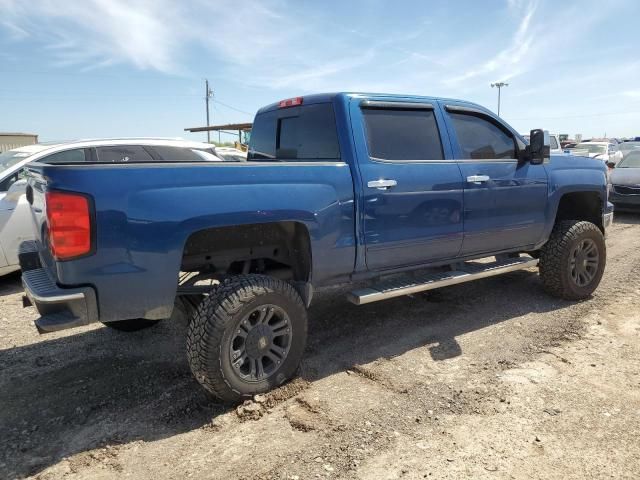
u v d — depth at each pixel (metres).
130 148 7.00
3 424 3.06
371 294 3.73
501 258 4.95
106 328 4.68
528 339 4.18
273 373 3.28
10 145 24.39
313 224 3.39
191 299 3.63
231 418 3.05
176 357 4.00
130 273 2.79
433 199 4.02
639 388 3.31
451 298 5.34
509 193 4.55
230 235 3.43
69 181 2.63
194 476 2.52
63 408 3.23
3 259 6.05
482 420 2.96
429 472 2.50
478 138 4.54
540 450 2.67
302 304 3.38
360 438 2.80
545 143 4.57
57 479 2.53
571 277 5.01
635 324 4.47
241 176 3.11
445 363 3.77
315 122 3.99
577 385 3.37
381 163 3.77
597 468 2.51
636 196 10.69
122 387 3.51
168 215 2.84
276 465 2.59
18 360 4.00
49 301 2.65
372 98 3.89
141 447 2.79
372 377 3.56
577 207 5.67
